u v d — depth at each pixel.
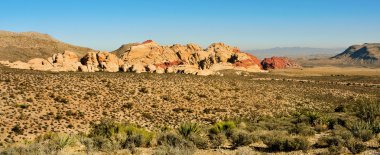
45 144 18.05
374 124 22.27
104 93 62.75
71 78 70.88
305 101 73.25
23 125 42.81
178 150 15.59
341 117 36.56
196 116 54.97
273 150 17.86
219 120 51.69
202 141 19.41
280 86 91.88
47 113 48.72
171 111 57.19
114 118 49.66
